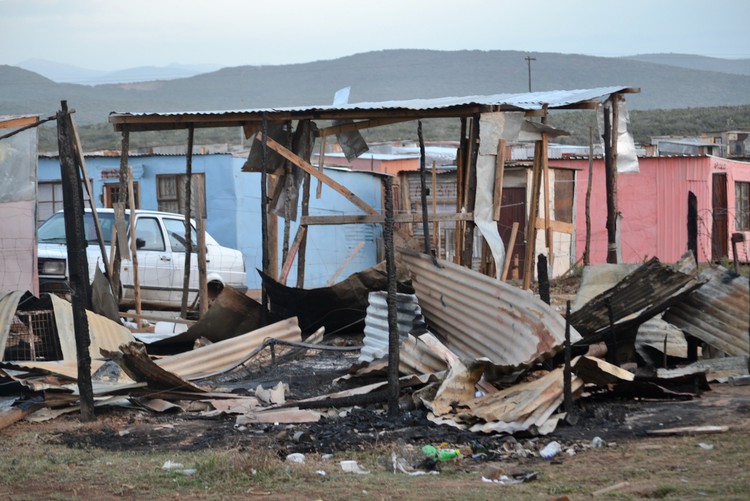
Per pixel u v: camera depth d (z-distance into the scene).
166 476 6.66
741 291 9.52
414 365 9.40
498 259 13.25
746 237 30.19
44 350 11.46
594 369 8.30
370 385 9.19
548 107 13.62
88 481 6.62
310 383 10.28
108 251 15.96
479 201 13.23
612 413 8.00
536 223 14.08
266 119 13.35
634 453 6.78
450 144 47.78
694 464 6.33
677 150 39.88
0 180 13.89
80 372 8.70
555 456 6.94
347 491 6.13
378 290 12.35
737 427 7.27
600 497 5.71
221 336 12.70
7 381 9.70
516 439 7.50
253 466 6.76
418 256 11.16
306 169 13.41
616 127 14.51
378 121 14.44
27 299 11.55
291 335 11.63
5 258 13.91
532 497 5.77
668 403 8.42
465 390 8.62
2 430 8.41
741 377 9.14
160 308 16.47
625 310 9.31
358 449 7.36
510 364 8.94
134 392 9.34
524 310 9.52
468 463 6.93
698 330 9.84
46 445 7.83
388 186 8.48
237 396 9.45
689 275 8.87
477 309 10.41
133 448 7.71
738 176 30.30
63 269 15.13
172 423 8.66
